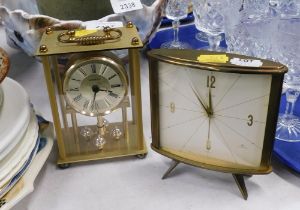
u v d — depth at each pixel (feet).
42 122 1.85
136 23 2.09
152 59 1.52
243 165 1.60
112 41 1.62
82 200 1.63
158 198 1.63
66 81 1.63
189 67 1.46
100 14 2.10
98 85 1.66
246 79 1.42
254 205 1.58
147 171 1.77
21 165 1.53
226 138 1.58
